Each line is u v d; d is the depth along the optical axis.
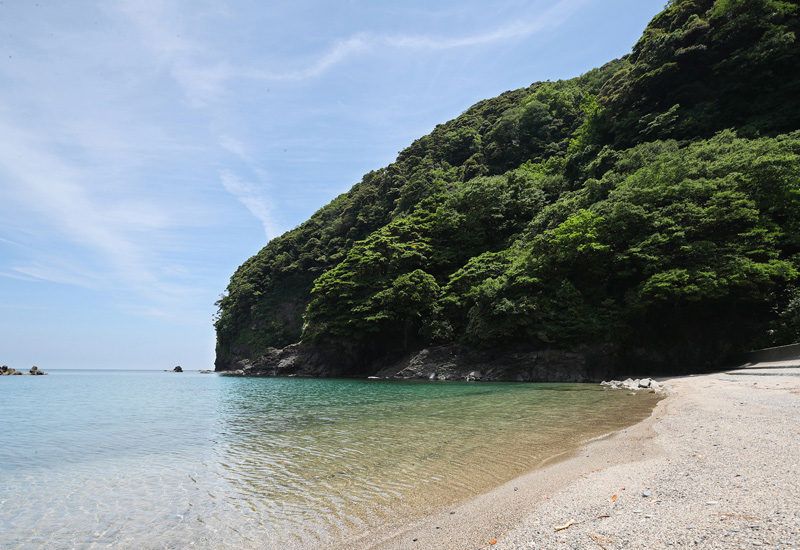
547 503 6.99
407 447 12.71
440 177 91.38
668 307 38.41
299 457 12.14
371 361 61.88
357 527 6.96
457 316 53.34
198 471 11.02
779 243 34.28
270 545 6.49
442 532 6.32
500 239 65.00
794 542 4.21
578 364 40.91
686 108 56.88
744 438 9.68
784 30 51.44
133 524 7.59
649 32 69.62
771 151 38.25
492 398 25.12
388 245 62.78
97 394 38.50
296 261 96.31
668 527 5.18
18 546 6.77
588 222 42.91
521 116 100.75
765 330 32.69
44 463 12.16
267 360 73.31
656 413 16.06
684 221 37.25
